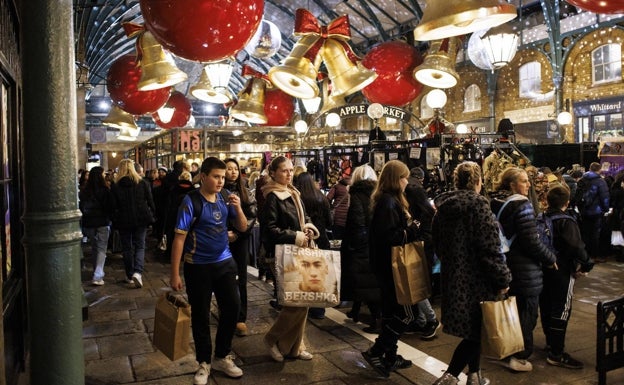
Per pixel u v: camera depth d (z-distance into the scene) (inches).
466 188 130.9
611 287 253.1
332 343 174.6
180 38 112.8
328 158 382.3
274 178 161.3
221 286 144.3
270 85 291.0
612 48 535.2
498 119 666.2
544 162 398.6
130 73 222.5
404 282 136.8
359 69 181.0
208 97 280.8
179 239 137.6
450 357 165.6
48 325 75.5
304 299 144.3
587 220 320.2
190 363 158.1
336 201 255.9
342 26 175.3
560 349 155.9
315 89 172.7
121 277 289.3
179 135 491.5
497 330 118.5
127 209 261.3
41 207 75.2
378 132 373.4
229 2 110.1
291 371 150.9
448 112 741.9
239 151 517.0
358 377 146.3
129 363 158.2
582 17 554.3
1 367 77.2
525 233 142.9
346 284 178.5
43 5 73.6
